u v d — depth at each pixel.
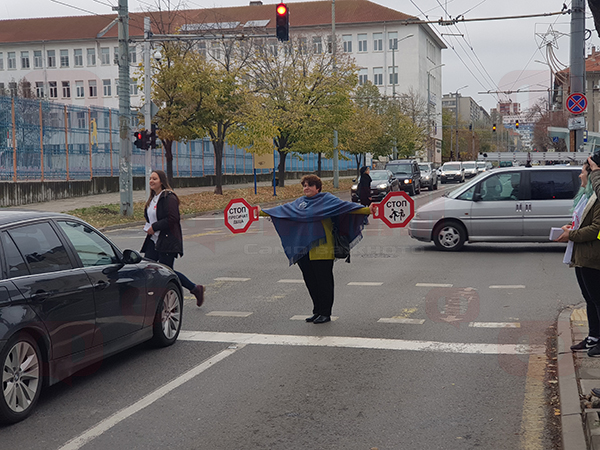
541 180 14.82
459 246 15.16
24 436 4.71
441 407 5.19
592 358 6.12
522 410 5.10
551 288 10.36
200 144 46.12
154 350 7.04
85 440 4.62
